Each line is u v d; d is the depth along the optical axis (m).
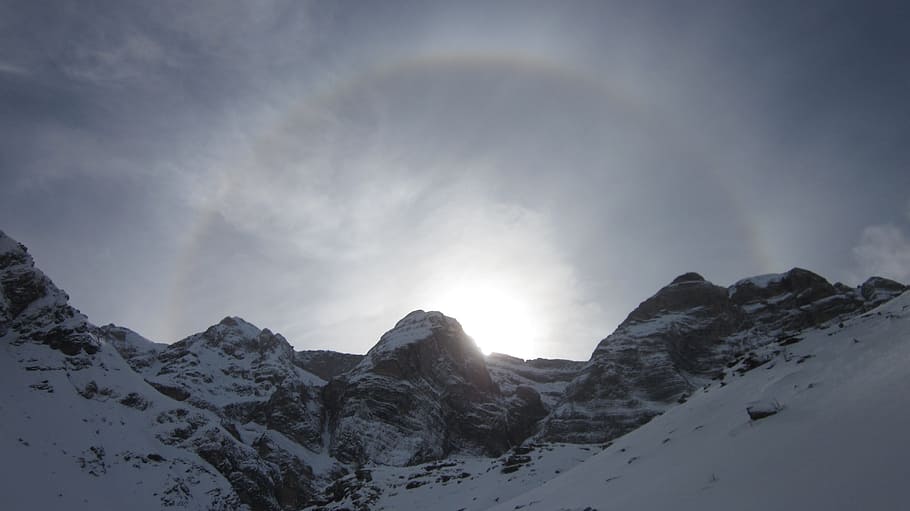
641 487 23.72
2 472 69.88
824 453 16.98
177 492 86.94
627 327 192.00
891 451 14.88
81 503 73.00
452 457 167.38
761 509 15.51
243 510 98.19
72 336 109.94
